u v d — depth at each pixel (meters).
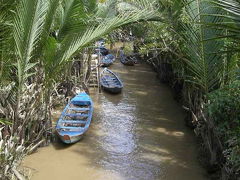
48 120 8.70
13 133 6.98
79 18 7.54
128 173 7.75
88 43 7.24
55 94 11.43
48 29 7.03
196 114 9.52
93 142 9.30
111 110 12.21
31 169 7.66
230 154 6.08
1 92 6.79
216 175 7.55
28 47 6.18
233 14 3.88
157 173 7.78
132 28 13.52
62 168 7.82
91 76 14.73
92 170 7.81
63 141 8.74
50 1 6.92
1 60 6.04
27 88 7.06
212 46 7.59
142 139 9.68
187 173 7.80
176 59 9.96
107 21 7.38
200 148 8.75
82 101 11.14
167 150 9.00
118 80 15.13
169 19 8.09
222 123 6.82
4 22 5.84
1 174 5.69
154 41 11.59
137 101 13.45
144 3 8.66
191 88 9.85
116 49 23.33
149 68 19.80
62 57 7.29
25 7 5.92
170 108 12.64
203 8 7.52
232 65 7.71
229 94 6.76
